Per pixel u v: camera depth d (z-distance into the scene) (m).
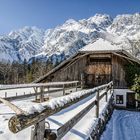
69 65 29.75
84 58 29.48
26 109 2.33
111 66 28.78
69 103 3.99
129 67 27.86
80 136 6.55
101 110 11.81
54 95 22.05
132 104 26.77
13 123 2.13
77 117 5.36
